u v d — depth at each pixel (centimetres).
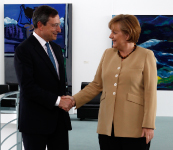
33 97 307
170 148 618
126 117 279
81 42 1080
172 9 1054
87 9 1075
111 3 1068
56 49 338
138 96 281
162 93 1061
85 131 776
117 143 287
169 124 892
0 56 1092
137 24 281
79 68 1084
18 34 1082
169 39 1051
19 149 425
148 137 275
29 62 309
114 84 285
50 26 317
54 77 319
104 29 1073
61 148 329
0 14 1090
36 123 314
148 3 1059
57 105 315
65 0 1080
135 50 289
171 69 1052
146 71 279
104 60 303
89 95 319
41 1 1084
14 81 1082
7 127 518
